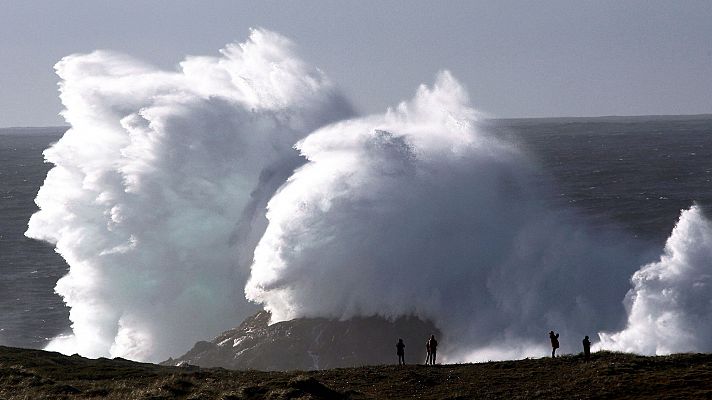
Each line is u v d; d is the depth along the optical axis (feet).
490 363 503.61
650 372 440.45
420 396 432.25
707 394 393.50
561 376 448.65
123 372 499.10
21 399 409.28
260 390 421.18
